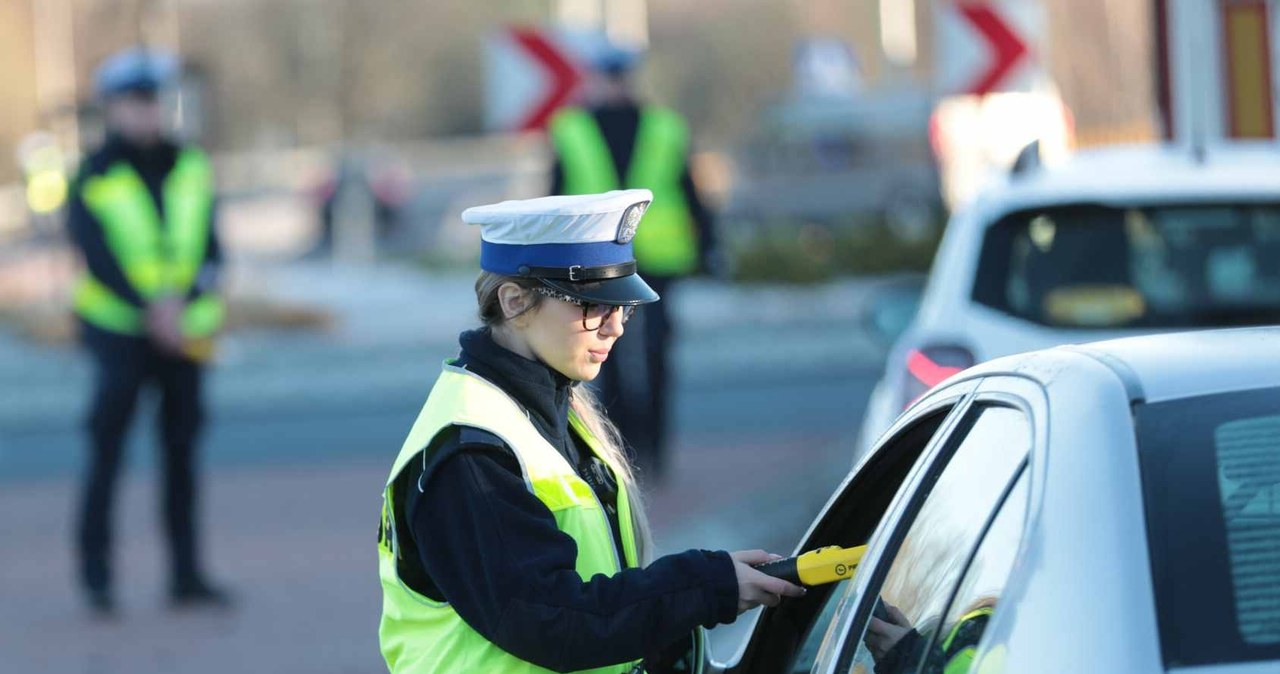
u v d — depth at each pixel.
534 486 5.92
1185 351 5.14
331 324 40.56
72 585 18.69
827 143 57.06
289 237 69.75
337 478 24.19
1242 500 4.45
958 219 13.02
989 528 4.85
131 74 16.88
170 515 17.42
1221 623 4.18
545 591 5.74
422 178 78.06
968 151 46.78
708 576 5.94
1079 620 4.18
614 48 21.09
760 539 17.67
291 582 18.20
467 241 64.31
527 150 81.12
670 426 21.47
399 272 53.88
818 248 43.16
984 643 4.38
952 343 12.15
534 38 24.48
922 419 6.11
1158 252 12.23
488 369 6.18
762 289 40.56
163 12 45.47
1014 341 11.95
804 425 26.11
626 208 6.18
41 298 45.91
